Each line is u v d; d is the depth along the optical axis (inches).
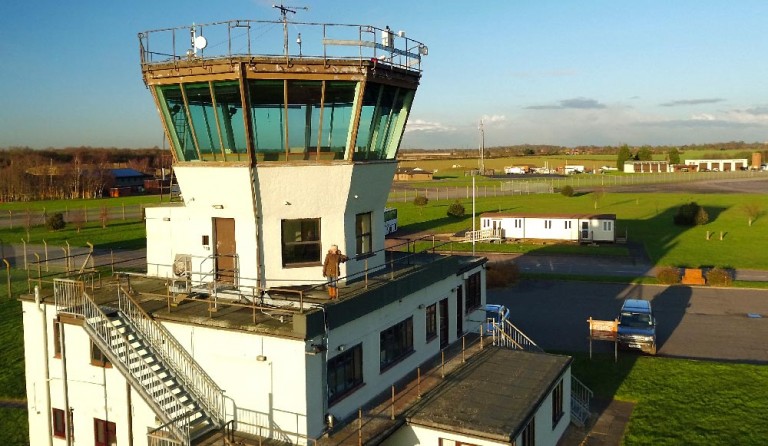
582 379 1222.3
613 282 2174.0
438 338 983.0
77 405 797.2
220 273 831.1
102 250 2810.0
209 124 808.3
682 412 1048.8
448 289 1022.4
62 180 5787.4
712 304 1862.7
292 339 652.7
